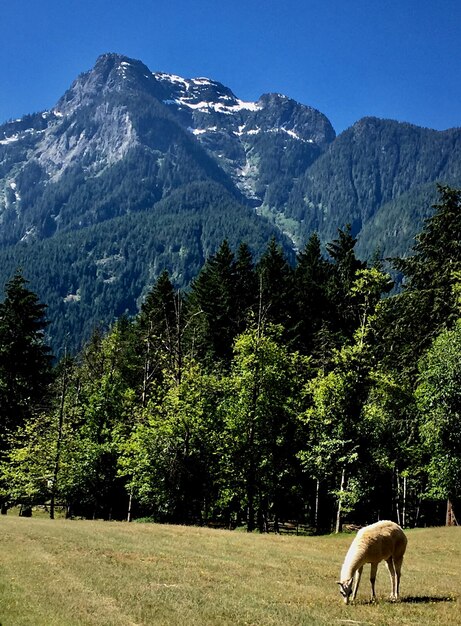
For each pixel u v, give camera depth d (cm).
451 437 3188
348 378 3550
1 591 1359
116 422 4472
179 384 3866
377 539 1394
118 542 2320
